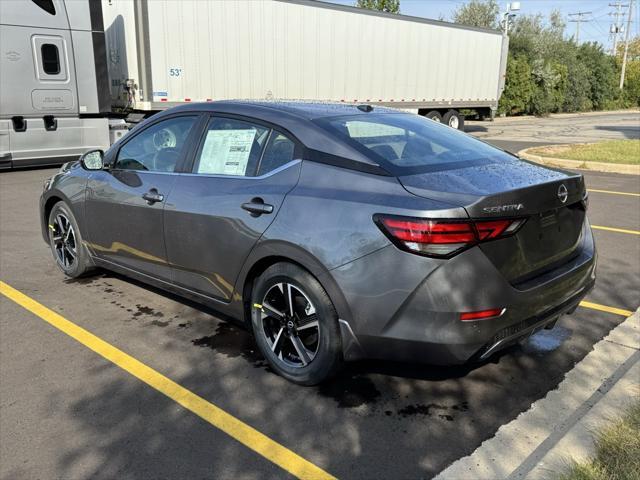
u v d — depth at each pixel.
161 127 4.18
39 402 3.16
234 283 3.54
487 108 21.97
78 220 4.80
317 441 2.84
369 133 3.43
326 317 3.08
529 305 2.95
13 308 4.46
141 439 2.84
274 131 3.48
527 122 32.50
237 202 3.43
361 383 3.40
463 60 19.97
